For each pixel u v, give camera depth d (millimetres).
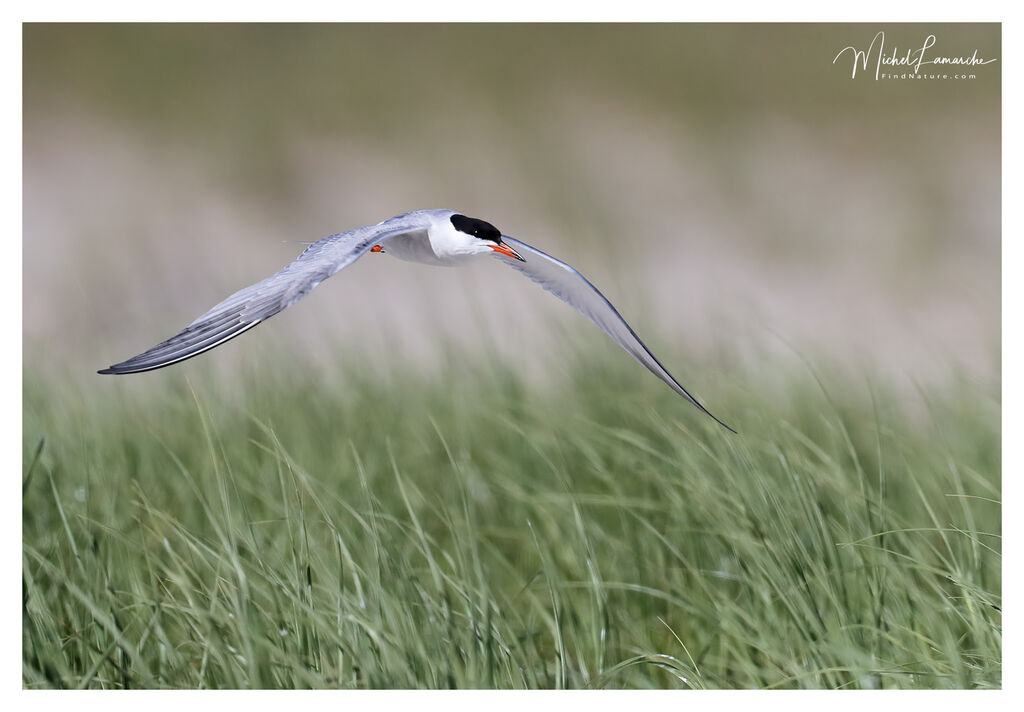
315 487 8133
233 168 21156
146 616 7008
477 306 13453
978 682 6582
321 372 11312
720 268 18547
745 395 9609
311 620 6461
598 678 6699
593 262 16141
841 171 21703
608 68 24094
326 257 6012
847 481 8109
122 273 16609
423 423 10023
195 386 10234
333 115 22578
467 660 6547
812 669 6758
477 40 24438
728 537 7441
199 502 8422
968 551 7816
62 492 8195
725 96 23359
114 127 21594
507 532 8531
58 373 11312
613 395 9977
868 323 16781
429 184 21234
